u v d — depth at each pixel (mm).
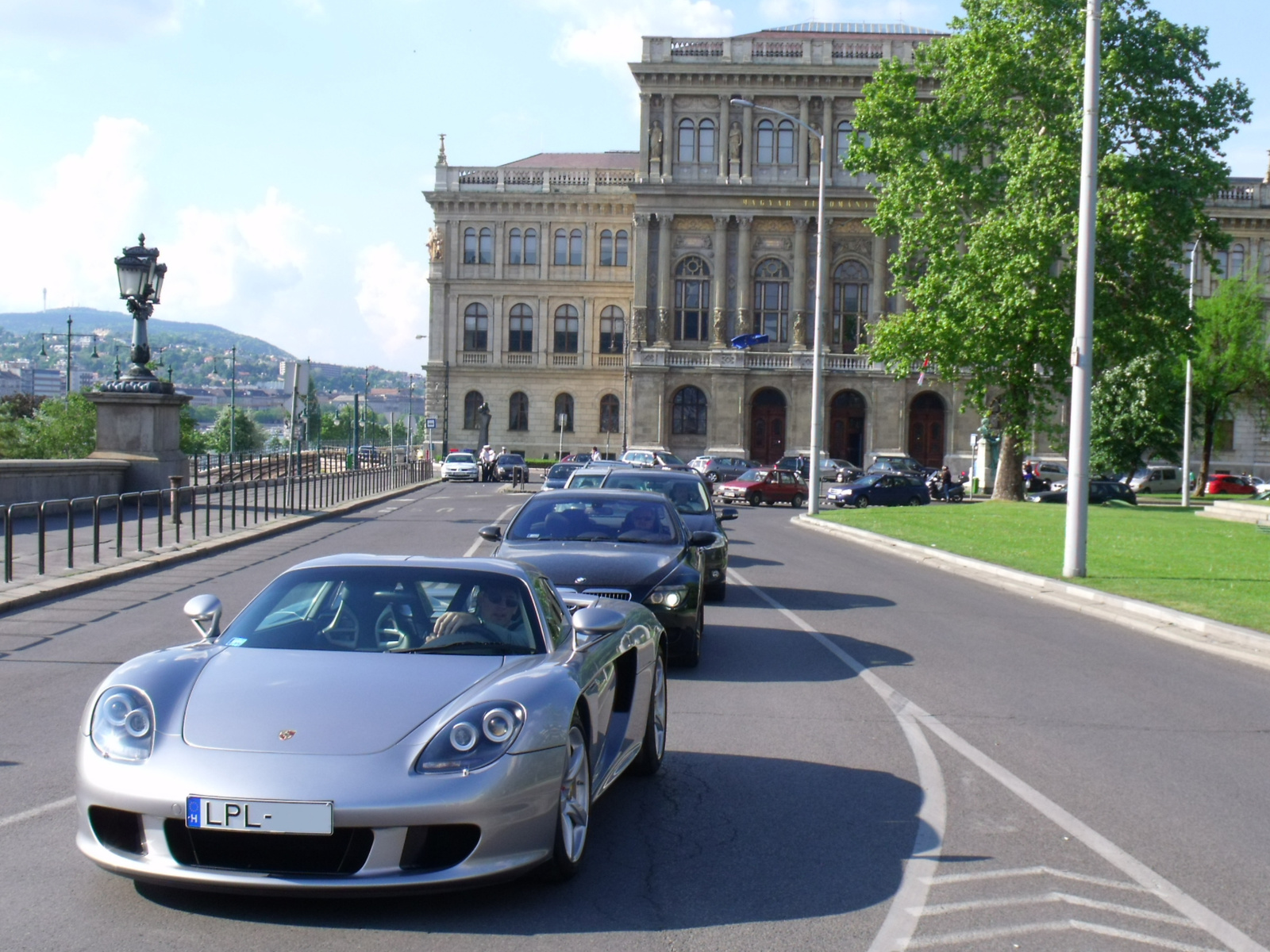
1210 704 10695
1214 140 40750
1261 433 85000
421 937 4992
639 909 5375
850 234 78625
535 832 5258
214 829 4914
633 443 78688
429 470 73375
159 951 4777
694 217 78812
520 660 6059
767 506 54094
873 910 5426
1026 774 8039
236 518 29797
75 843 6152
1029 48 41188
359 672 5730
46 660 11383
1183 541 28812
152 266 30797
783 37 78562
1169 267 40844
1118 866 6125
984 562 23109
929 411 80000
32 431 66812
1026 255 38844
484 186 93125
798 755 8430
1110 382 65625
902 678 11562
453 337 93000
